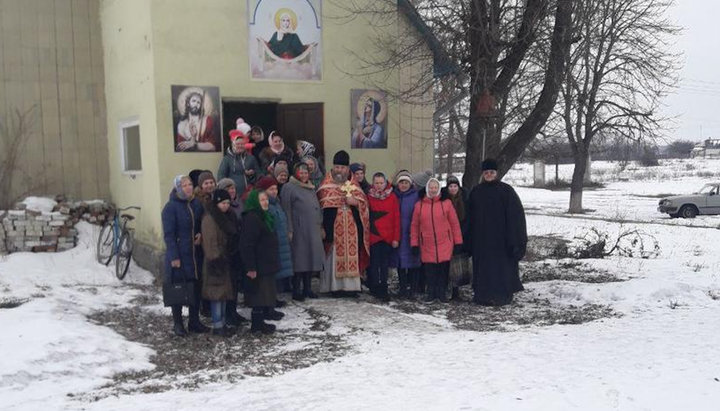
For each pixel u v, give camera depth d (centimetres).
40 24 1200
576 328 745
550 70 1109
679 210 2686
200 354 660
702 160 8956
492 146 1209
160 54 977
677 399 482
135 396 532
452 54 1083
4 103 1178
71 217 1159
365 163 1144
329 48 1098
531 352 632
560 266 1237
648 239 1766
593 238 1695
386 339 704
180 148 995
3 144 1180
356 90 1123
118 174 1202
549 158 2750
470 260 953
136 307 854
